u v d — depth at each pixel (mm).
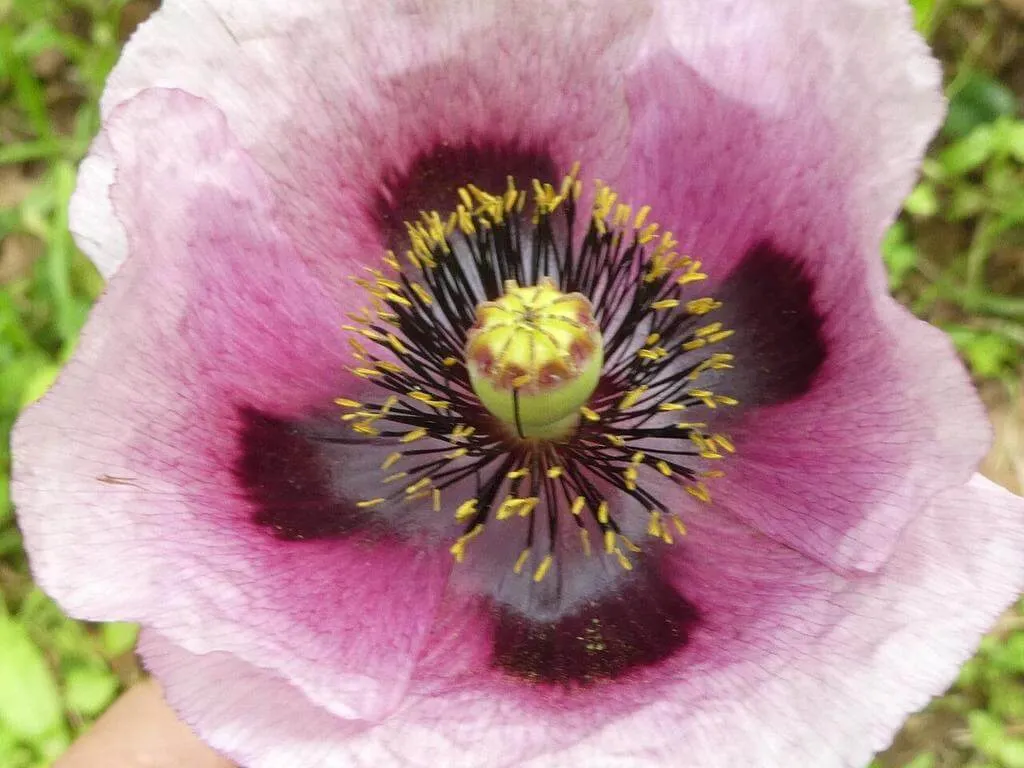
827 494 81
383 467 93
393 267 94
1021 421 163
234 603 75
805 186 84
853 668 72
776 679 73
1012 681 148
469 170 99
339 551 87
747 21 85
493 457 92
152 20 88
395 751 72
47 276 167
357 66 92
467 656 84
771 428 88
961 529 79
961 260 174
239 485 84
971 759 150
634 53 91
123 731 119
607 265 93
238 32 89
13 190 184
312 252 94
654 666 80
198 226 84
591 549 91
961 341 165
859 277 78
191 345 82
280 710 73
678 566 88
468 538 90
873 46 78
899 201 75
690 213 94
